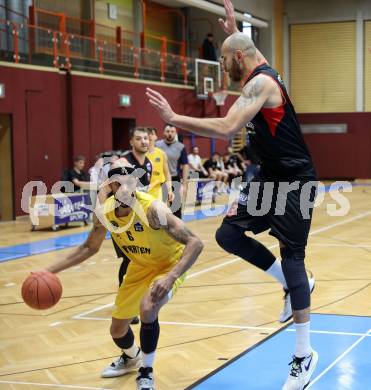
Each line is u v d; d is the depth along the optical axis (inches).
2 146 669.9
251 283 334.3
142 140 269.6
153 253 180.1
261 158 178.1
